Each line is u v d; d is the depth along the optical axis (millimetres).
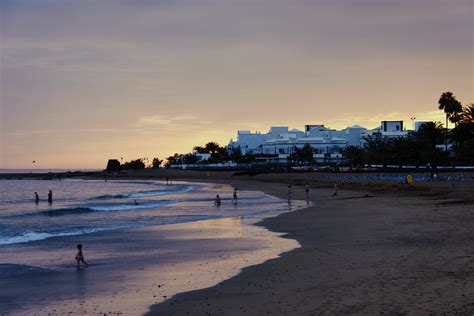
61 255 27531
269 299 15766
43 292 18922
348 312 13438
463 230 28359
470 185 65000
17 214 57062
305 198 68500
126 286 19469
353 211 45281
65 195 110250
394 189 67812
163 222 44406
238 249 27406
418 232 28578
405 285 15945
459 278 16469
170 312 15203
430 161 121688
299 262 21969
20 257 27062
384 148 148375
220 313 14602
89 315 15453
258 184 125250
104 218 50094
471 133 112250
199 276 20578
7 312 16188
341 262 21156
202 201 72375
